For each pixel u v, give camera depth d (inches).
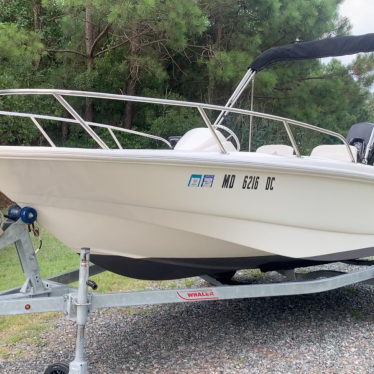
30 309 102.3
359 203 141.3
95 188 107.7
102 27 419.2
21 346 126.2
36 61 391.2
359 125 186.5
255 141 426.9
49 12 435.8
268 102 498.3
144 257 124.1
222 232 122.7
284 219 129.0
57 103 401.4
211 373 109.6
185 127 429.4
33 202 110.5
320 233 137.2
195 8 364.8
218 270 137.8
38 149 101.3
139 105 458.0
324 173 128.6
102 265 124.8
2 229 107.7
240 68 416.2
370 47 155.3
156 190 111.6
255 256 131.7
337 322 146.3
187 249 124.7
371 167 143.6
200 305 164.6
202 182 114.7
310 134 514.3
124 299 107.5
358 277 140.0
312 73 539.5
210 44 463.2
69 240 118.4
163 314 154.6
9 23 361.7
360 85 535.8
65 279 136.2
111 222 114.3
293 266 142.9
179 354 121.6
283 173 123.4
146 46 422.0
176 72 487.8
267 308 161.0
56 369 101.3
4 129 341.7
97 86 429.4
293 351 122.5
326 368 111.2
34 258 113.4
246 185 120.3
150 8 333.7
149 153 106.8
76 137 440.8
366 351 122.0
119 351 123.7
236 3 437.1
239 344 128.1
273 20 449.1
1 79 328.5
